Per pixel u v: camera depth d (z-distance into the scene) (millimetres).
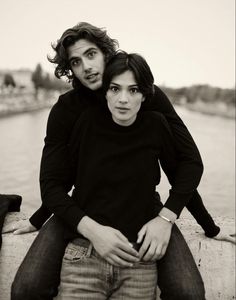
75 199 1369
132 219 1295
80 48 1417
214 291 1604
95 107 1381
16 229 1636
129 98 1264
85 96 1458
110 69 1271
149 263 1318
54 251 1370
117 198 1296
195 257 1602
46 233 1425
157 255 1277
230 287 1601
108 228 1257
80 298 1306
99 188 1313
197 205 1493
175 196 1343
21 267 1339
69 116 1421
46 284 1306
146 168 1316
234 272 1597
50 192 1349
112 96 1284
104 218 1295
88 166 1321
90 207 1319
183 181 1355
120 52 1336
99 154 1316
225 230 1665
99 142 1331
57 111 1433
